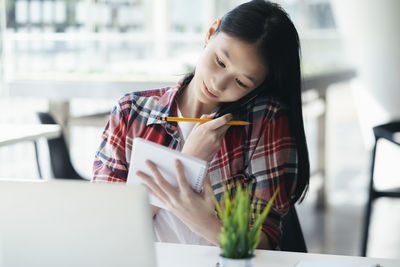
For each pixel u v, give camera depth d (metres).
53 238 1.05
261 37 1.54
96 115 3.96
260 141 1.68
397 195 3.17
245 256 1.16
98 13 4.74
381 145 6.58
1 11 4.27
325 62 5.73
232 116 1.67
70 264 1.05
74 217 1.04
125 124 1.75
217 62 1.58
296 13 5.77
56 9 4.54
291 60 1.61
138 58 4.43
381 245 3.90
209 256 1.41
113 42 4.32
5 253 1.07
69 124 3.97
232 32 1.55
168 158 1.33
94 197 1.03
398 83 6.39
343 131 7.91
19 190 1.05
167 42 4.47
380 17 6.26
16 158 4.88
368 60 6.45
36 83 3.93
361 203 4.91
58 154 3.02
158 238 1.70
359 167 6.09
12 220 1.05
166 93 1.75
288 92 1.67
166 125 1.71
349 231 4.19
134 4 5.03
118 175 1.73
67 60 4.21
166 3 5.20
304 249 1.77
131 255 1.04
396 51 6.30
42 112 3.03
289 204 1.68
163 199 1.39
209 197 1.57
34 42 4.15
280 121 1.69
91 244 1.04
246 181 1.70
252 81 1.58
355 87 6.75
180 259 1.39
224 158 1.70
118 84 3.75
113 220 1.03
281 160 1.67
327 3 6.11
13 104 4.91
